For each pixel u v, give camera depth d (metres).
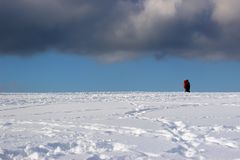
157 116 15.47
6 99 28.84
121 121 14.05
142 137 10.59
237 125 12.46
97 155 8.38
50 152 8.85
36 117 16.42
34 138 10.86
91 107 20.33
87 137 10.77
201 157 7.98
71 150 9.07
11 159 8.33
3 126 13.79
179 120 13.98
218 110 17.56
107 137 10.70
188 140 10.05
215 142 9.67
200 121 13.59
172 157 8.11
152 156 8.26
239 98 26.00
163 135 10.87
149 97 28.34
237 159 7.73
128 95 31.50
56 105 22.48
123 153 8.57
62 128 12.80
